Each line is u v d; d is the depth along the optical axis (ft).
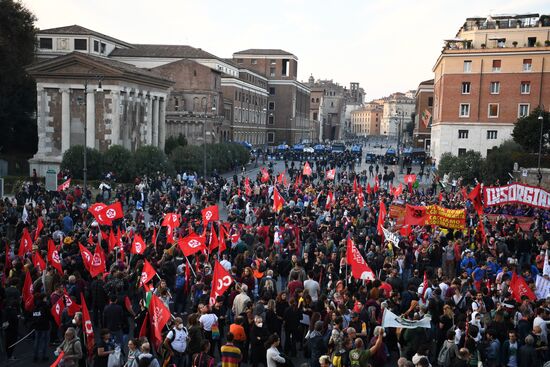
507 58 281.13
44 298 61.87
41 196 144.66
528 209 135.64
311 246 87.40
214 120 352.28
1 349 63.00
